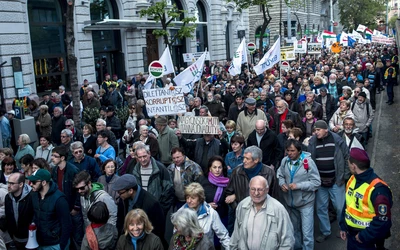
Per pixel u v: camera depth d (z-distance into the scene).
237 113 10.65
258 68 15.41
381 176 9.60
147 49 26.53
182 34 20.83
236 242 4.67
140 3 23.56
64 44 20.12
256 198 4.41
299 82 15.35
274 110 10.11
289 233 4.46
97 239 4.67
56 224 5.28
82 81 20.42
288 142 6.04
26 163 6.79
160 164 6.09
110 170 6.20
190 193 4.91
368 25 64.12
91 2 22.00
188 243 4.24
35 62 18.53
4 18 16.09
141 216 4.32
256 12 50.34
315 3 62.69
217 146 7.68
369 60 25.22
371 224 4.46
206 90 15.74
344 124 7.43
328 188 6.73
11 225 5.56
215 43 34.00
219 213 5.99
